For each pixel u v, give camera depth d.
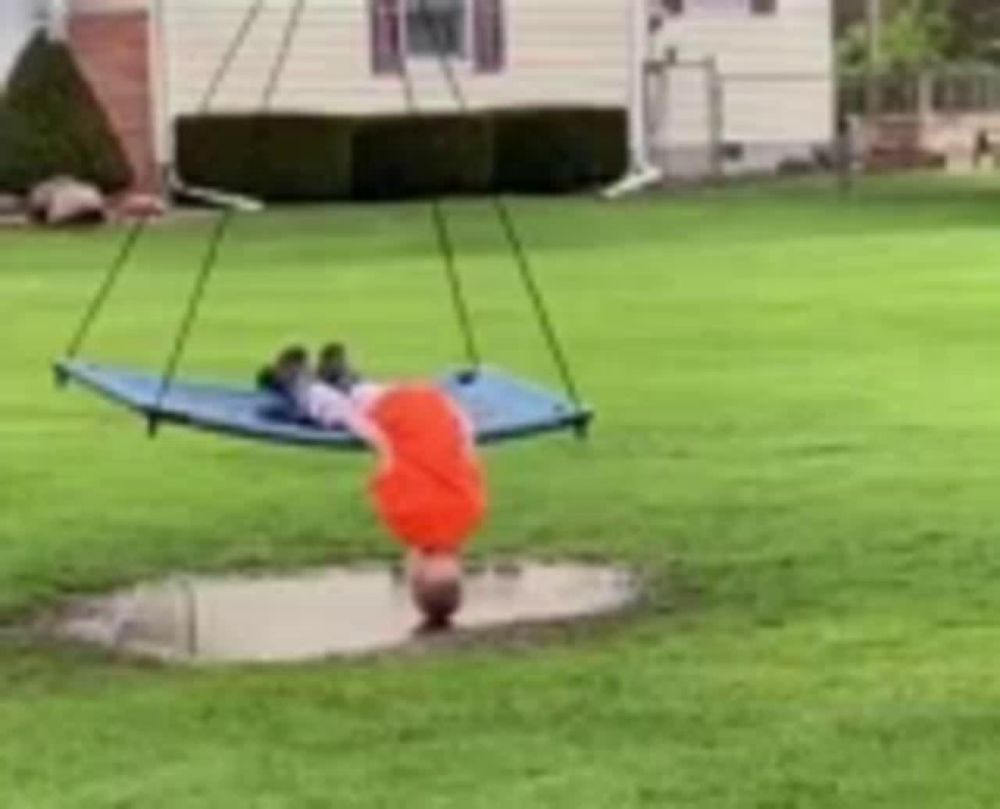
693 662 7.60
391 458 8.52
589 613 8.48
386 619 8.55
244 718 7.08
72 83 29.62
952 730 6.71
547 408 9.72
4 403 14.12
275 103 32.81
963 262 22.02
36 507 10.88
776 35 37.09
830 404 13.41
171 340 17.09
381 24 33.28
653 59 35.25
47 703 7.36
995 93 45.09
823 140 37.62
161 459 12.10
